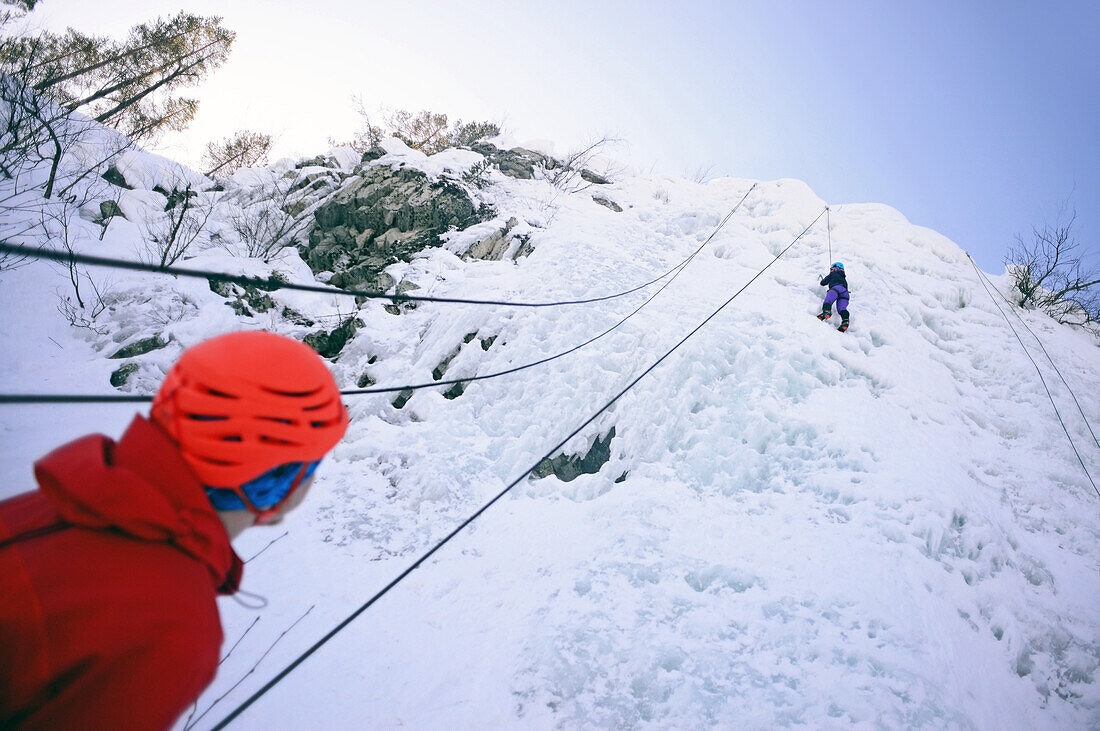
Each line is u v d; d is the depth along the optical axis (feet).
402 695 14.25
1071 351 35.45
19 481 18.19
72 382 23.70
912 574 18.81
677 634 16.39
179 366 3.09
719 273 37.06
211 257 32.30
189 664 2.69
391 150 44.24
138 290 28.73
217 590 3.44
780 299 34.30
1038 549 22.06
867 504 21.42
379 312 31.30
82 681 2.43
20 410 21.57
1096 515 24.52
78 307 27.73
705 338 28.71
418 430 24.09
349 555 18.40
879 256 40.34
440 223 38.65
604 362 27.04
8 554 2.61
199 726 12.40
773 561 19.04
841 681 15.11
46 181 36.73
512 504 21.74
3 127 36.19
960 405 29.27
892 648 16.24
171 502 2.87
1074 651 17.92
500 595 17.67
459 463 22.79
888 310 34.81
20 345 24.79
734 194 47.78
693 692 14.66
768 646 16.10
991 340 34.53
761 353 28.12
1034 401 30.48
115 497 2.70
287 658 14.53
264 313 30.40
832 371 28.25
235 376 2.93
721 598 17.70
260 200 43.65
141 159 42.73
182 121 59.67
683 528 20.43
